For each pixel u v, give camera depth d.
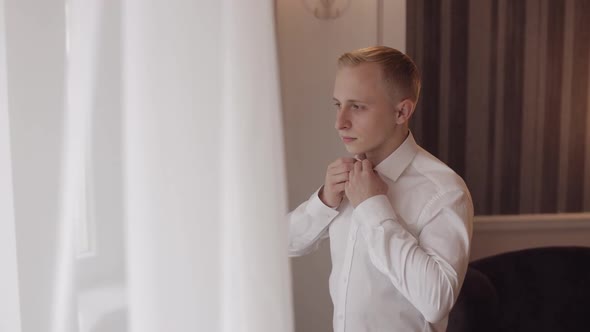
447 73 3.05
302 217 1.34
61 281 0.37
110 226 0.37
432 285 1.10
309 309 2.29
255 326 0.38
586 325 2.51
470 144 3.11
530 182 3.18
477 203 3.16
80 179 0.37
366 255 1.24
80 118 0.36
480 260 2.56
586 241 3.24
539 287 2.51
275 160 0.38
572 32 3.10
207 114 0.37
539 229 3.19
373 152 1.28
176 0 0.36
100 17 0.36
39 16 0.36
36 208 0.37
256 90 0.37
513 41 3.07
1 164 0.37
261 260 0.38
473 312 2.06
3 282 0.37
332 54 2.23
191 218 0.37
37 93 0.36
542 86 3.12
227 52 0.37
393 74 1.18
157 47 0.36
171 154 0.37
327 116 2.25
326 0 2.21
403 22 2.24
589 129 3.18
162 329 0.37
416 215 1.23
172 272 0.37
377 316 1.23
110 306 0.37
